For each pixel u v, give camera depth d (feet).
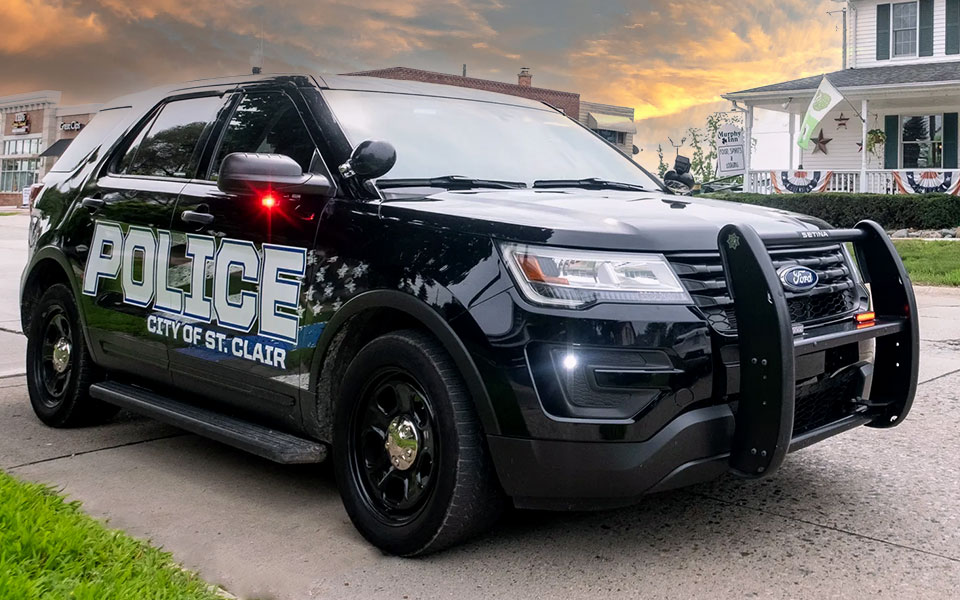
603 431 9.29
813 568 10.12
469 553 10.62
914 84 68.23
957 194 68.64
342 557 10.56
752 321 9.61
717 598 9.39
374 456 11.03
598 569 10.14
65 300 15.96
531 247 9.70
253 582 9.91
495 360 9.59
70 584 8.47
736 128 80.94
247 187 11.12
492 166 13.26
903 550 10.62
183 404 13.74
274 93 13.34
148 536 11.14
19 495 10.66
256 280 12.13
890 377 11.93
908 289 11.79
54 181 16.87
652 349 9.40
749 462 9.70
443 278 10.11
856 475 13.48
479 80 143.64
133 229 14.23
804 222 11.72
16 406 17.93
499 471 9.77
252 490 12.95
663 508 12.07
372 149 11.07
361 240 11.01
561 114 16.24
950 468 13.80
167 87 15.74
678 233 10.07
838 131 79.92
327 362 11.44
